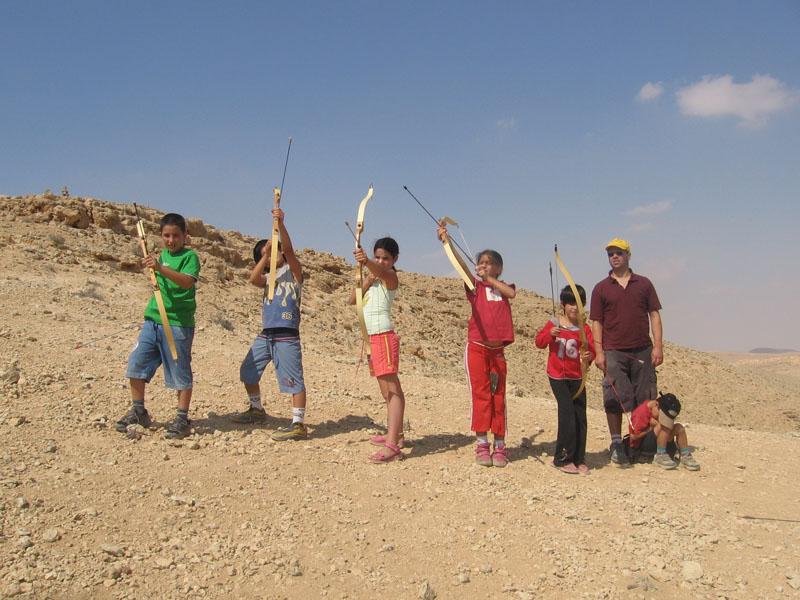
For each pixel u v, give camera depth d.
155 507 5.12
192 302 6.53
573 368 6.62
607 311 7.12
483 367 6.59
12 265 15.14
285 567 4.55
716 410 32.69
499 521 5.44
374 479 6.07
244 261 25.55
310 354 12.34
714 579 4.79
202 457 6.13
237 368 9.38
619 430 7.02
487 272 6.60
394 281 6.64
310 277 28.22
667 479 6.67
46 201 20.23
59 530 4.62
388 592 4.42
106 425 6.52
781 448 8.02
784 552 5.22
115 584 4.17
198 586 4.25
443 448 7.11
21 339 8.91
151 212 23.53
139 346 6.48
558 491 6.09
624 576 4.77
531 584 4.61
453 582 4.59
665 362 37.19
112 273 17.33
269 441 6.71
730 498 6.26
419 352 25.36
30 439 5.95
